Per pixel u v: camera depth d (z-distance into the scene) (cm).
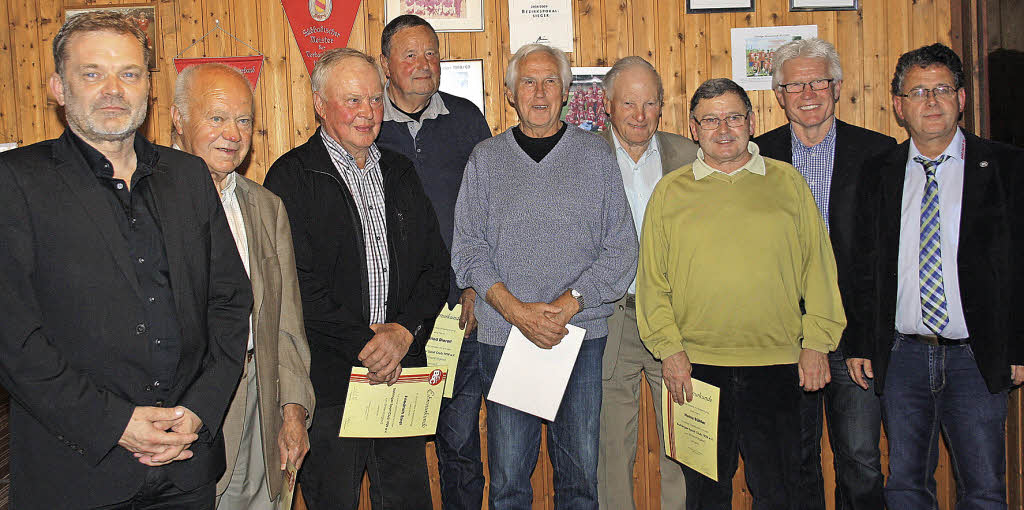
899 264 223
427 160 253
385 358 203
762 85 290
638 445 304
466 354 255
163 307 143
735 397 218
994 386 208
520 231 218
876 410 243
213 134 178
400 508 220
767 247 212
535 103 220
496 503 228
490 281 218
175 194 150
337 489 207
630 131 242
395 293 214
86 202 136
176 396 146
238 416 182
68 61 136
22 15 282
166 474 145
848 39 290
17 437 139
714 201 217
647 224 230
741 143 213
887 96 291
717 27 289
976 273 209
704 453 214
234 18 284
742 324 213
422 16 284
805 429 257
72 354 135
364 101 204
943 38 289
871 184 228
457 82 287
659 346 225
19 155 135
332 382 205
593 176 222
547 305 212
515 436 226
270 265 186
